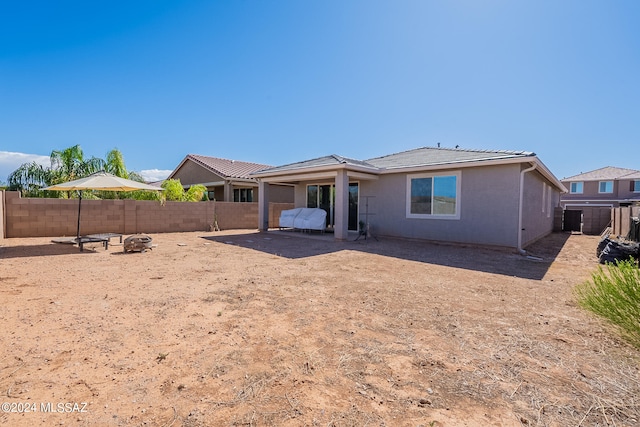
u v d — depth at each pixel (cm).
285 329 336
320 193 1491
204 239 1152
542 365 266
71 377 238
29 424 185
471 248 979
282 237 1228
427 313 393
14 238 1023
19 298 425
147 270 617
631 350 293
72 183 845
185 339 308
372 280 560
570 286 531
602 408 208
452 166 995
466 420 195
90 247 911
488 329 343
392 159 1377
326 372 251
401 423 192
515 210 910
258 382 235
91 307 395
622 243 780
